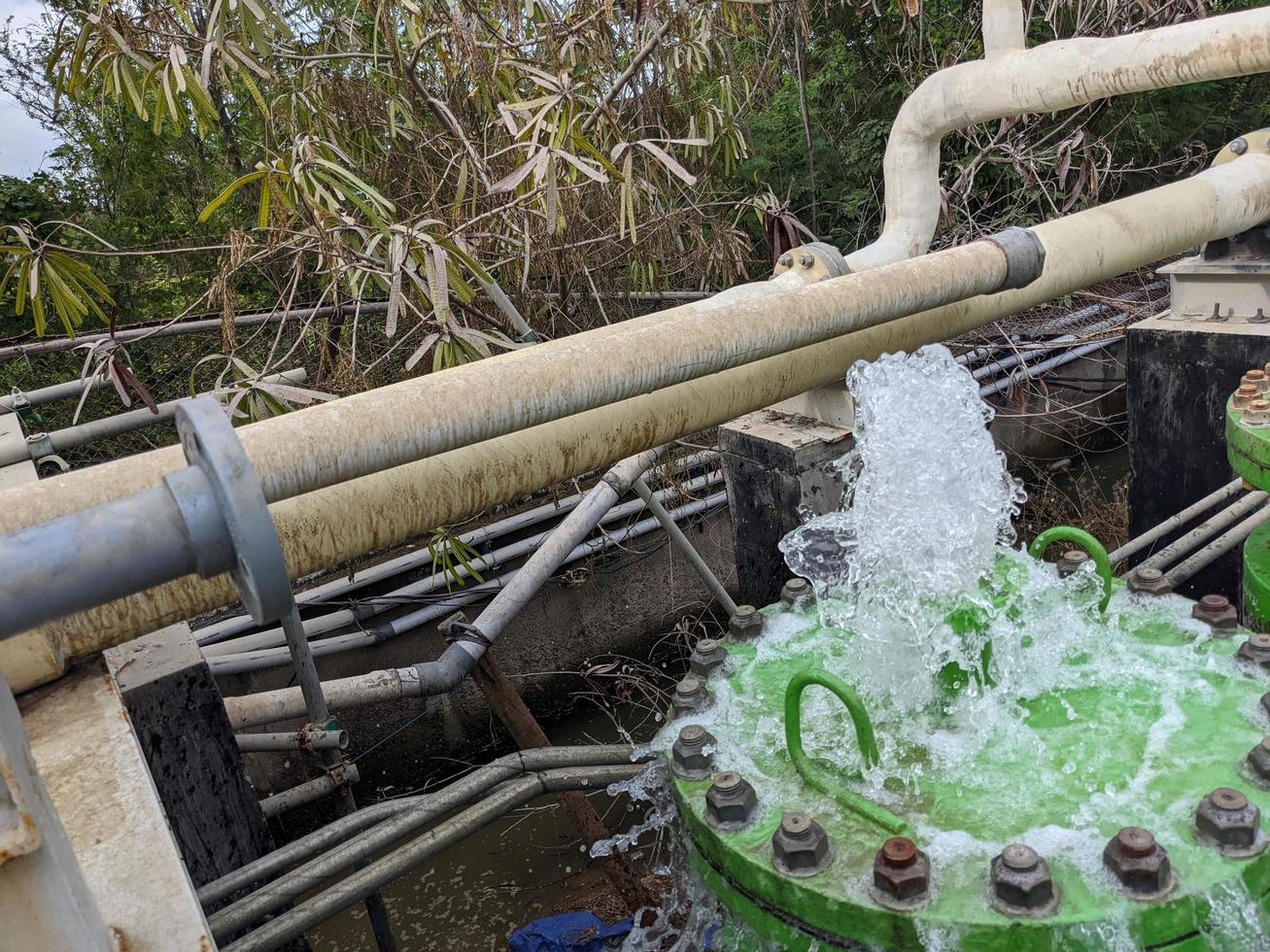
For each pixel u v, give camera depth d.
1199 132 6.99
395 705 4.27
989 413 1.61
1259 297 2.88
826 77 6.38
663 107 4.33
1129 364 3.14
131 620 1.39
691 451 4.63
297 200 3.10
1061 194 5.71
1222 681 1.50
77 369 5.13
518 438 1.75
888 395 1.56
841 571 2.00
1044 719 1.46
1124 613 1.72
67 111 6.36
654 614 5.04
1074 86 2.18
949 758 1.41
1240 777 1.28
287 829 4.01
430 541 3.76
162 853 0.92
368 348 4.36
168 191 6.55
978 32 5.99
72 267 3.01
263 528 0.70
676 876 1.79
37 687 1.29
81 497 1.25
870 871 1.22
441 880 3.59
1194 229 2.46
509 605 2.67
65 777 1.06
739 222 5.98
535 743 2.67
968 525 1.51
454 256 2.90
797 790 1.41
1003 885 1.12
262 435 1.09
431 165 4.45
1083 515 5.59
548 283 4.27
